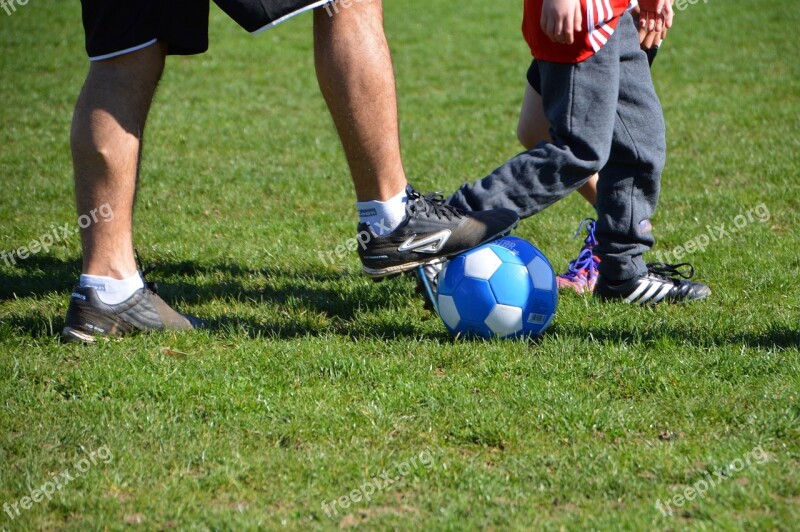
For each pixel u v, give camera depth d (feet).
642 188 34.47
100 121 29.60
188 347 30.99
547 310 30.99
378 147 29.45
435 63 103.24
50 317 33.42
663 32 35.04
